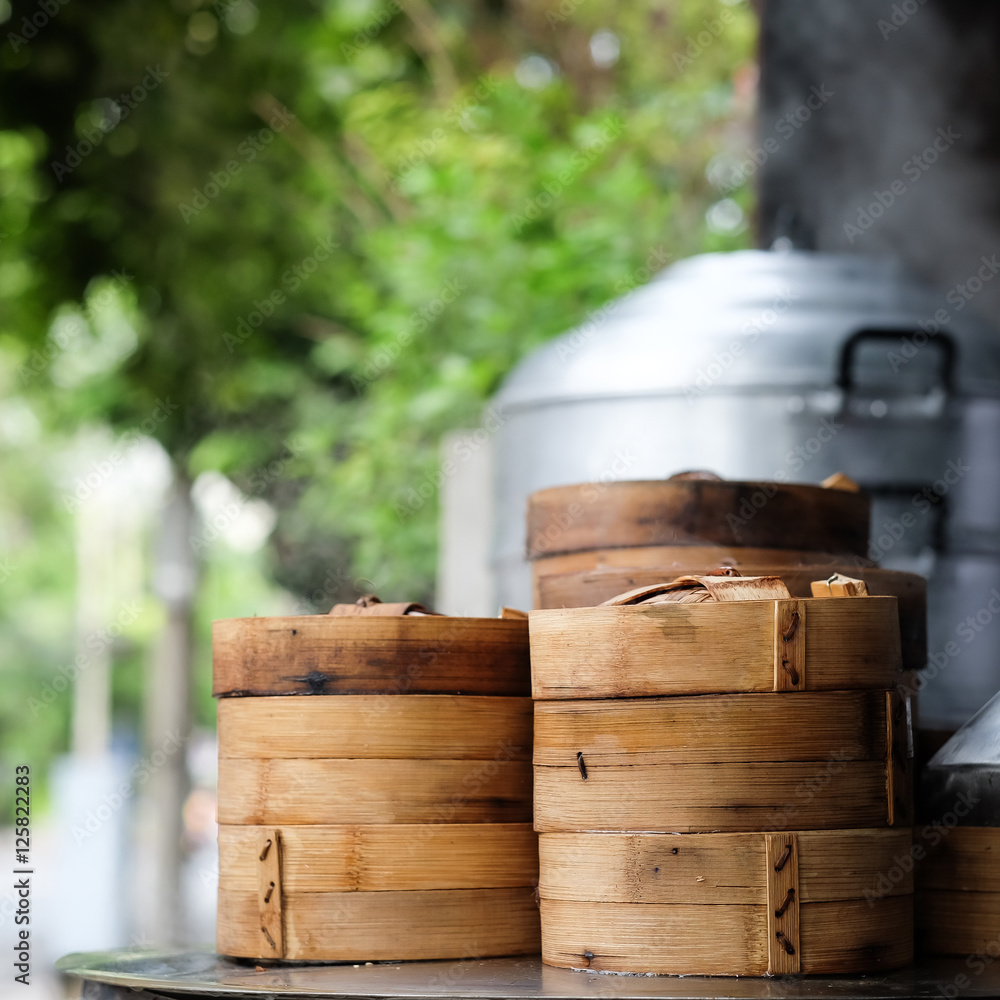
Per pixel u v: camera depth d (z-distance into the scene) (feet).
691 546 18.40
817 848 14.16
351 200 70.08
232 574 128.47
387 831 15.70
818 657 14.29
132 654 187.62
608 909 14.43
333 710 15.79
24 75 49.29
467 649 16.03
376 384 61.93
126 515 147.02
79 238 53.42
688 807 14.19
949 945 16.29
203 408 65.51
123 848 73.72
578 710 14.76
